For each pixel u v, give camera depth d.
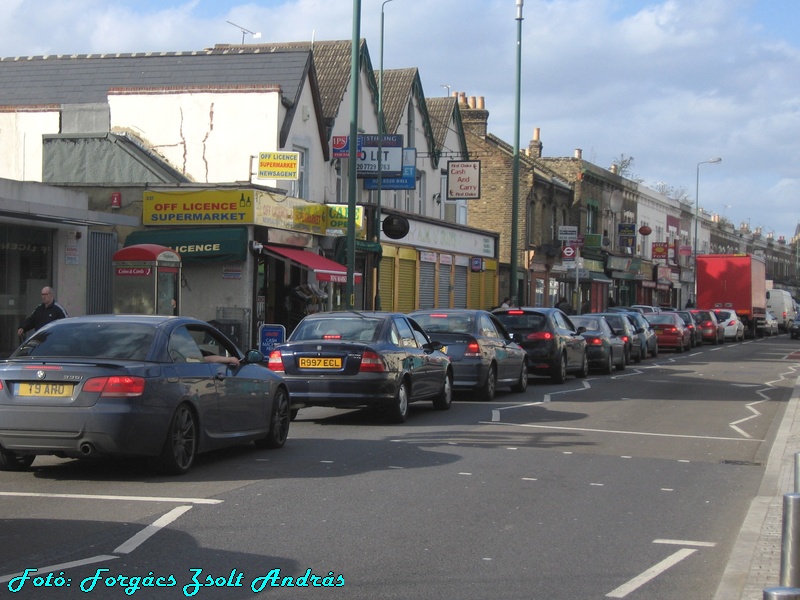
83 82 31.02
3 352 19.84
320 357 14.41
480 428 14.67
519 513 8.83
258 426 11.70
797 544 4.96
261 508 8.68
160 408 9.71
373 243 31.95
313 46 35.78
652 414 17.30
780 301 73.88
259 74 29.52
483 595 6.32
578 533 8.15
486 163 50.41
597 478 10.76
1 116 29.66
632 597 6.39
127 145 27.77
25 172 29.33
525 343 22.83
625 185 69.38
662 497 9.81
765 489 10.35
